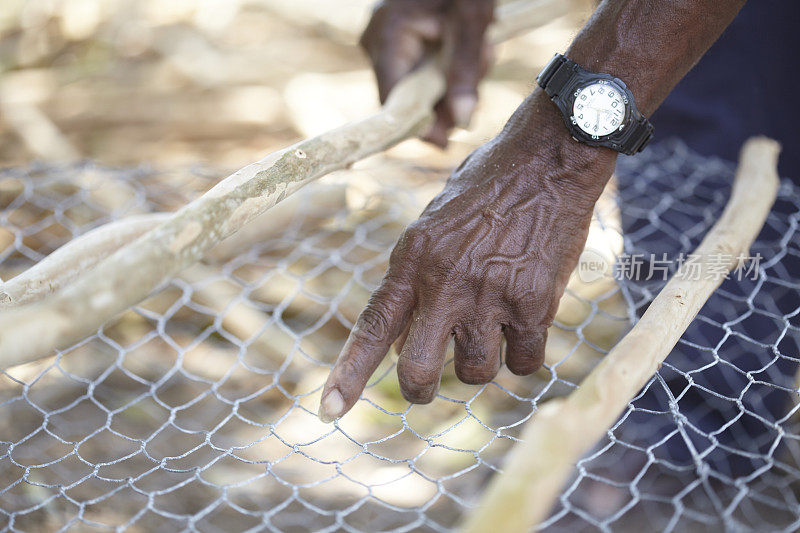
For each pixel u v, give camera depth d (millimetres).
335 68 2830
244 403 1601
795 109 1513
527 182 1002
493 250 970
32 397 1546
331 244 1978
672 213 1644
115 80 2707
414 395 962
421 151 2289
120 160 2336
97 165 1874
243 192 916
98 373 1642
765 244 1551
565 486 1410
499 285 968
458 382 1666
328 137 1101
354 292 1875
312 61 2859
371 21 1562
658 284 1463
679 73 996
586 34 996
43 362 1626
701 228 1564
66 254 1060
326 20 3062
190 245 835
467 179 1019
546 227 996
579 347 1705
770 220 1531
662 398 1474
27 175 1869
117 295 763
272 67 2803
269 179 955
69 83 2689
